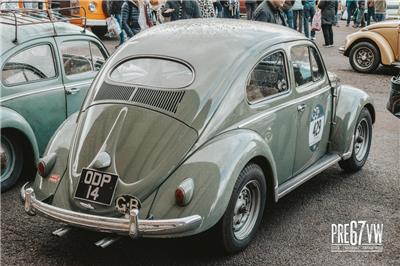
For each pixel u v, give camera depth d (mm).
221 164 3568
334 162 5215
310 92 4840
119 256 3936
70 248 4043
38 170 3934
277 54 4418
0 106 4930
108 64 4324
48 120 5402
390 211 4887
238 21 4871
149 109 3809
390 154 6570
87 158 3760
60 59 5551
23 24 5395
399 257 4055
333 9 14992
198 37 4293
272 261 3912
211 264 3838
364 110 5742
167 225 3316
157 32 4527
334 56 14062
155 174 3535
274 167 4113
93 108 4035
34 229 4348
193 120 3709
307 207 4914
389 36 11672
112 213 3555
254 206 4066
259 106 4109
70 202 3689
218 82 3889
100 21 14680
